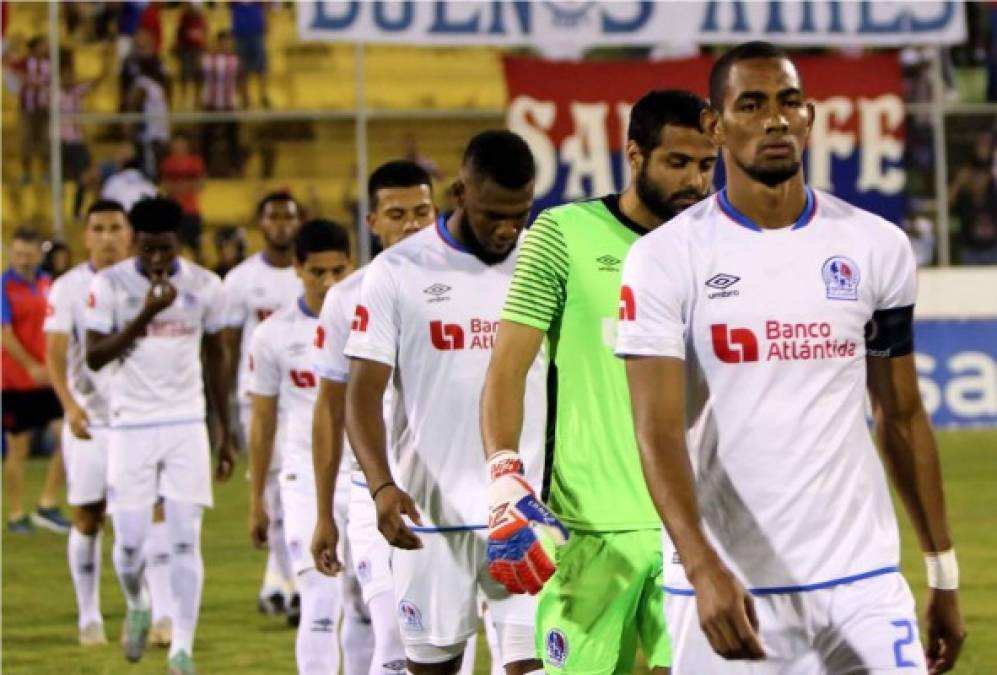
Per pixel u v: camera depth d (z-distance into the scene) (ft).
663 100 44.47
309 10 165.48
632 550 44.57
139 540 79.25
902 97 176.65
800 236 34.88
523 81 173.37
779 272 34.60
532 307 44.06
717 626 31.83
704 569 32.19
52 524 127.95
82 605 84.74
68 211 186.19
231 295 96.12
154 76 183.52
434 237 51.01
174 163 181.47
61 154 184.24
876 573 34.76
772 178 34.27
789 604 34.65
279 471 85.76
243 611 91.30
